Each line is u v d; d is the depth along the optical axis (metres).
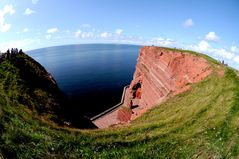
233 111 29.36
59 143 25.17
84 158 23.66
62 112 44.09
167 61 83.25
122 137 28.55
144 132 29.92
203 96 40.47
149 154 24.41
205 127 27.69
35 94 43.00
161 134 28.17
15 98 35.94
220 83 42.38
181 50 83.31
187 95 46.62
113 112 106.31
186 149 24.27
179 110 38.59
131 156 24.27
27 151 21.67
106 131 30.50
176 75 72.88
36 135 25.39
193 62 65.50
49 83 56.47
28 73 52.31
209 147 23.31
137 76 120.12
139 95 118.25
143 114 47.28
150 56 104.19
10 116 27.92
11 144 21.42
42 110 37.16
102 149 25.48
